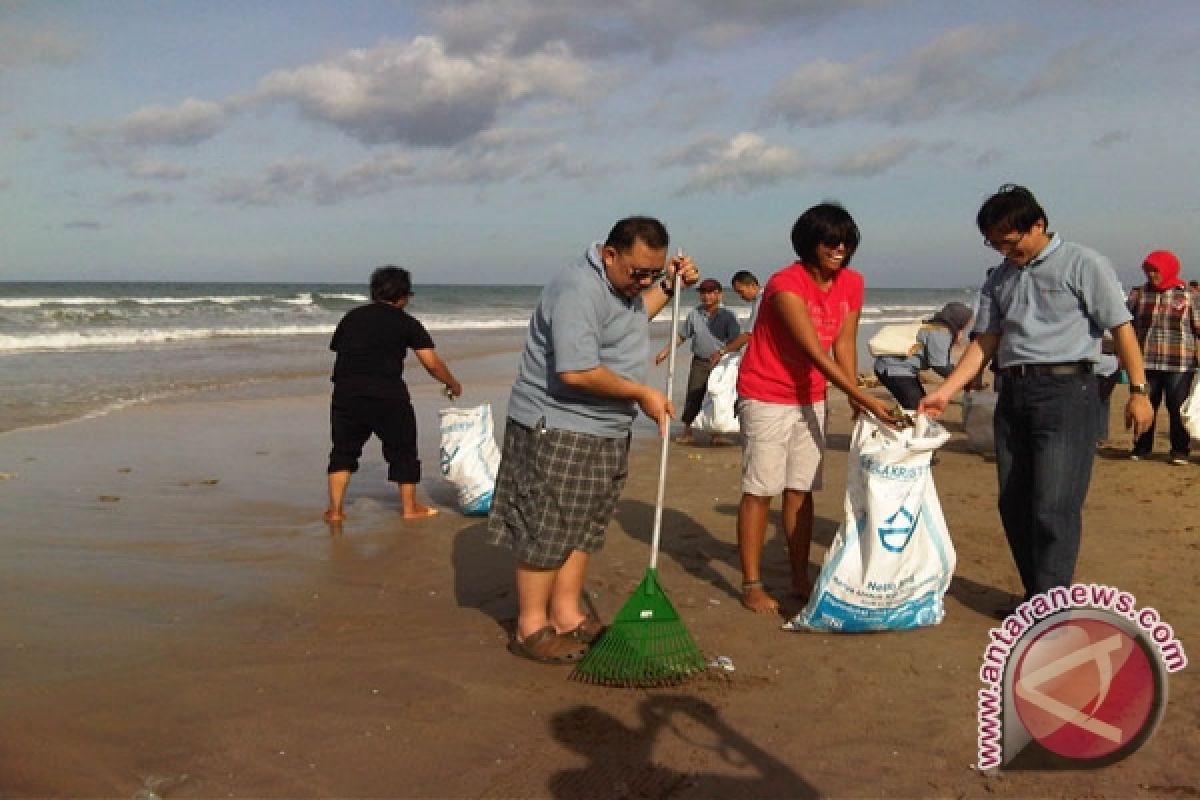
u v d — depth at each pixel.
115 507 6.41
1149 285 8.30
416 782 2.94
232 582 4.85
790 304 4.28
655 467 8.12
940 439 4.06
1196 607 4.48
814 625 4.16
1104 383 8.23
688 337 9.55
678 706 3.48
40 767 2.94
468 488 6.33
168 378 14.42
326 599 4.62
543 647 3.87
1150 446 8.41
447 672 3.76
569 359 3.59
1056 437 4.12
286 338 23.41
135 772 2.94
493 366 18.25
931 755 3.13
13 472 7.50
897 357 8.22
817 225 4.26
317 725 3.29
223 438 9.34
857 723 3.36
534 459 3.81
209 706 3.40
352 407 6.12
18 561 5.10
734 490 7.18
